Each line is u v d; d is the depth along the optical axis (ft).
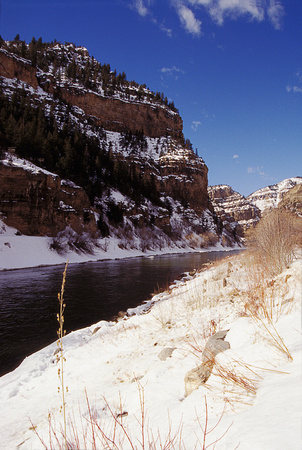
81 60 623.77
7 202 159.33
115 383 13.42
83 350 22.17
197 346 13.76
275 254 25.05
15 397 16.08
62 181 211.61
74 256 169.27
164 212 361.71
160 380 11.43
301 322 10.55
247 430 5.69
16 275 102.78
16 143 224.74
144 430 7.72
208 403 7.88
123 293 68.39
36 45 544.21
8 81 397.60
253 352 9.84
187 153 490.49
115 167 349.41
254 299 16.01
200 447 5.82
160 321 22.67
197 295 27.63
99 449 7.27
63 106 439.22
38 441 9.14
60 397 13.80
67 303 57.77
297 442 4.70
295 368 7.76
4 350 32.30
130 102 533.96
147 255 242.58
